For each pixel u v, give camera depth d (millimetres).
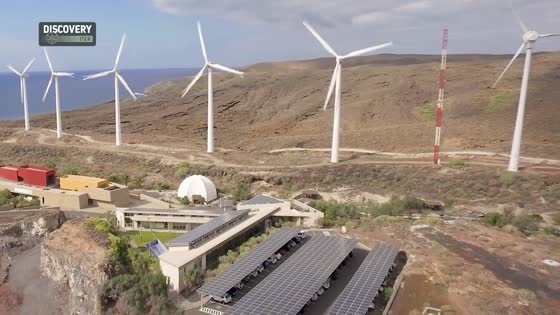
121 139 163000
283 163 118562
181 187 93812
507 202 84438
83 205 85062
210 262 60531
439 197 90125
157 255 61844
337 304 45094
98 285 54188
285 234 64625
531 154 112375
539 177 91938
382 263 54000
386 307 45531
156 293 50344
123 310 48812
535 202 83375
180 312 47156
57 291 60000
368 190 97625
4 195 87438
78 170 113938
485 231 66438
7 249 72312
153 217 74500
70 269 59969
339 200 93625
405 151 128250
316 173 107375
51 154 138000
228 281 50344
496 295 47125
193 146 151125
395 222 71500
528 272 52375
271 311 43812
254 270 53812
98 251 60562
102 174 113125
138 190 100938
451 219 75750
